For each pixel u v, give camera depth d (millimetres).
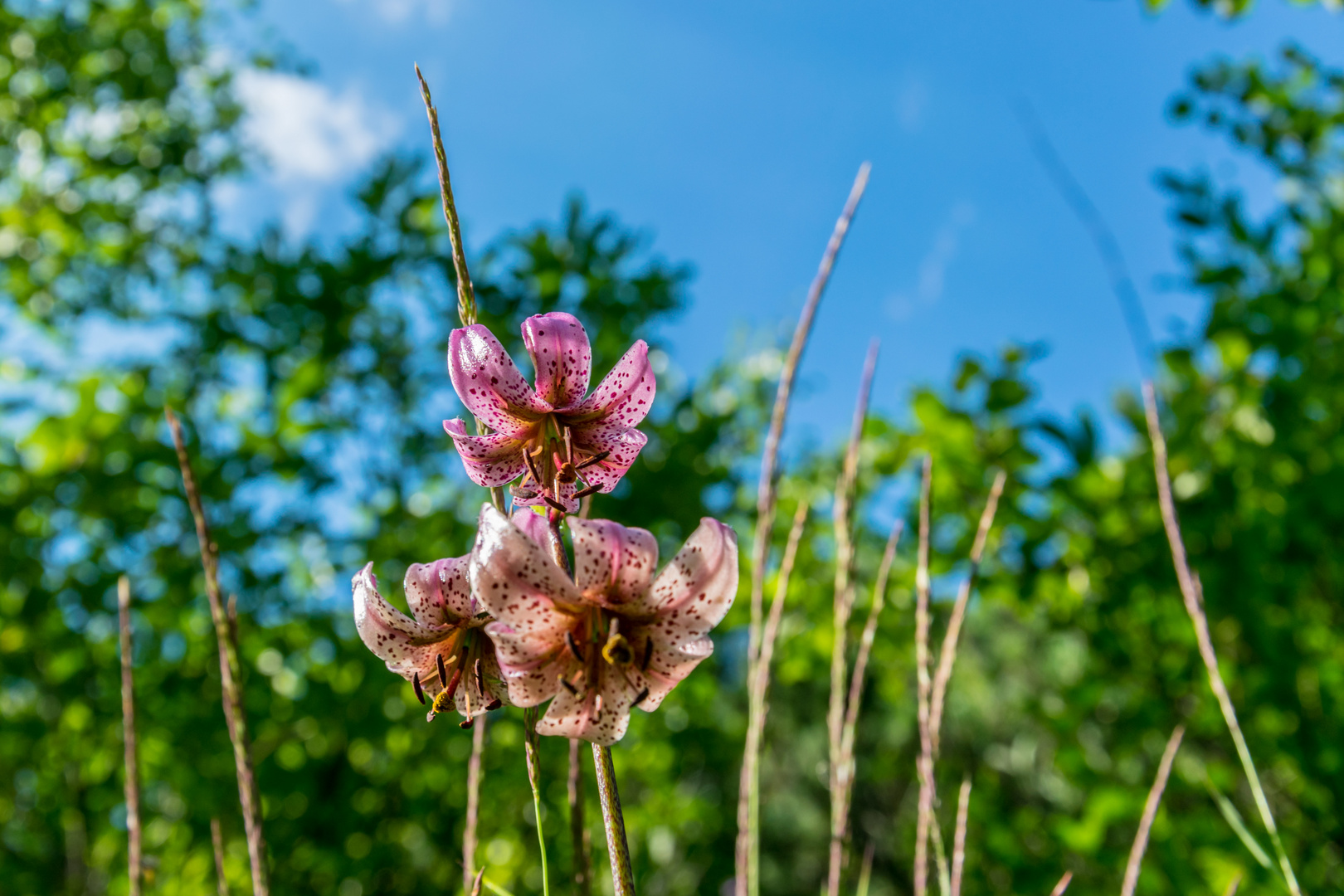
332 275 5371
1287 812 4258
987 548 4473
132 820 1697
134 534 5105
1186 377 4438
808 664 5164
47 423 4746
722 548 1460
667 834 6242
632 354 1721
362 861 4539
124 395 5023
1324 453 4191
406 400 5703
